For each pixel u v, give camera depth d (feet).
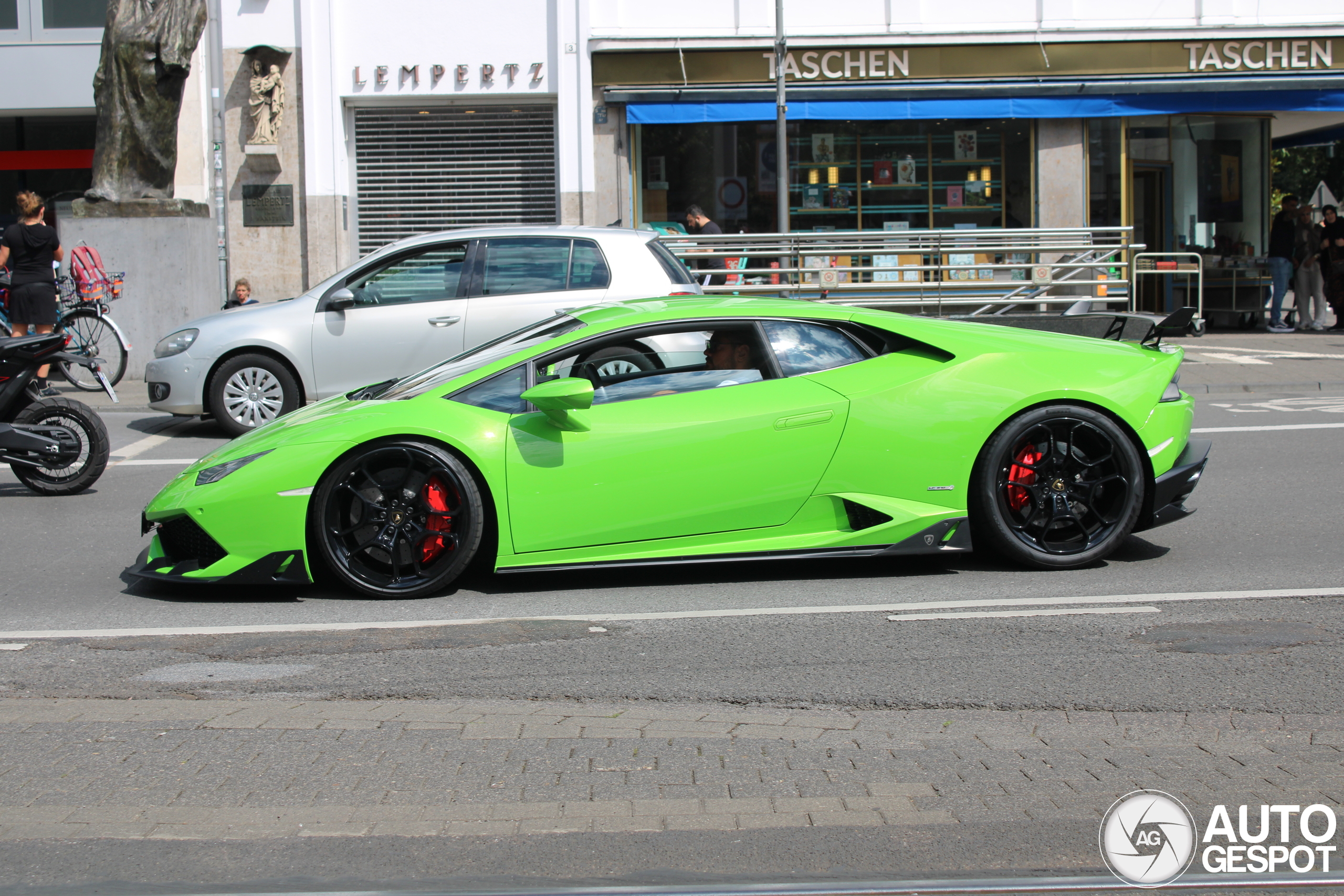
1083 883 9.23
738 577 18.95
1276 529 21.35
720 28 58.39
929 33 58.44
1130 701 13.06
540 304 32.12
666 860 9.61
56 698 13.56
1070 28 58.23
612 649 15.23
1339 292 60.95
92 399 42.19
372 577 17.89
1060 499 18.45
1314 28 58.54
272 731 12.26
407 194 60.18
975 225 59.62
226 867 9.53
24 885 9.25
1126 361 18.89
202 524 17.56
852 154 59.16
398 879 9.32
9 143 62.18
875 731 12.31
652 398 18.10
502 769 11.31
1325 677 13.65
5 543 22.38
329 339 32.68
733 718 12.72
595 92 58.59
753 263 43.86
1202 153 61.31
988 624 16.03
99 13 59.36
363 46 58.65
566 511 17.67
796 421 17.93
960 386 18.22
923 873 9.38
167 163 48.88
